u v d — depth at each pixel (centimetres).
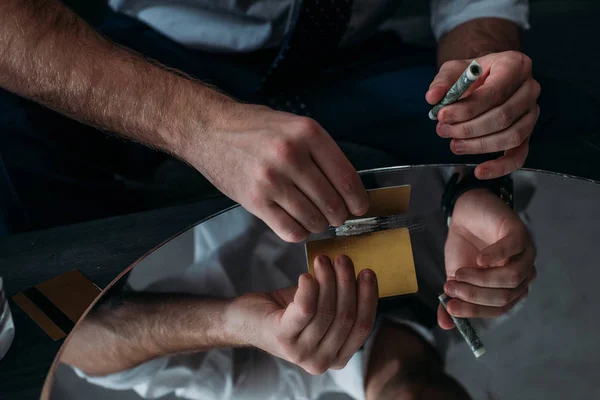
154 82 103
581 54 192
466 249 100
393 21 205
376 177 109
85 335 94
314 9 129
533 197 105
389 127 139
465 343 93
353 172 95
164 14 137
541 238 101
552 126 134
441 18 137
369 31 144
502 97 100
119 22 143
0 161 129
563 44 197
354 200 95
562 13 210
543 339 93
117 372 91
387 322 94
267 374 91
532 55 194
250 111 99
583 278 98
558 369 91
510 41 131
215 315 95
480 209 104
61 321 107
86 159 138
